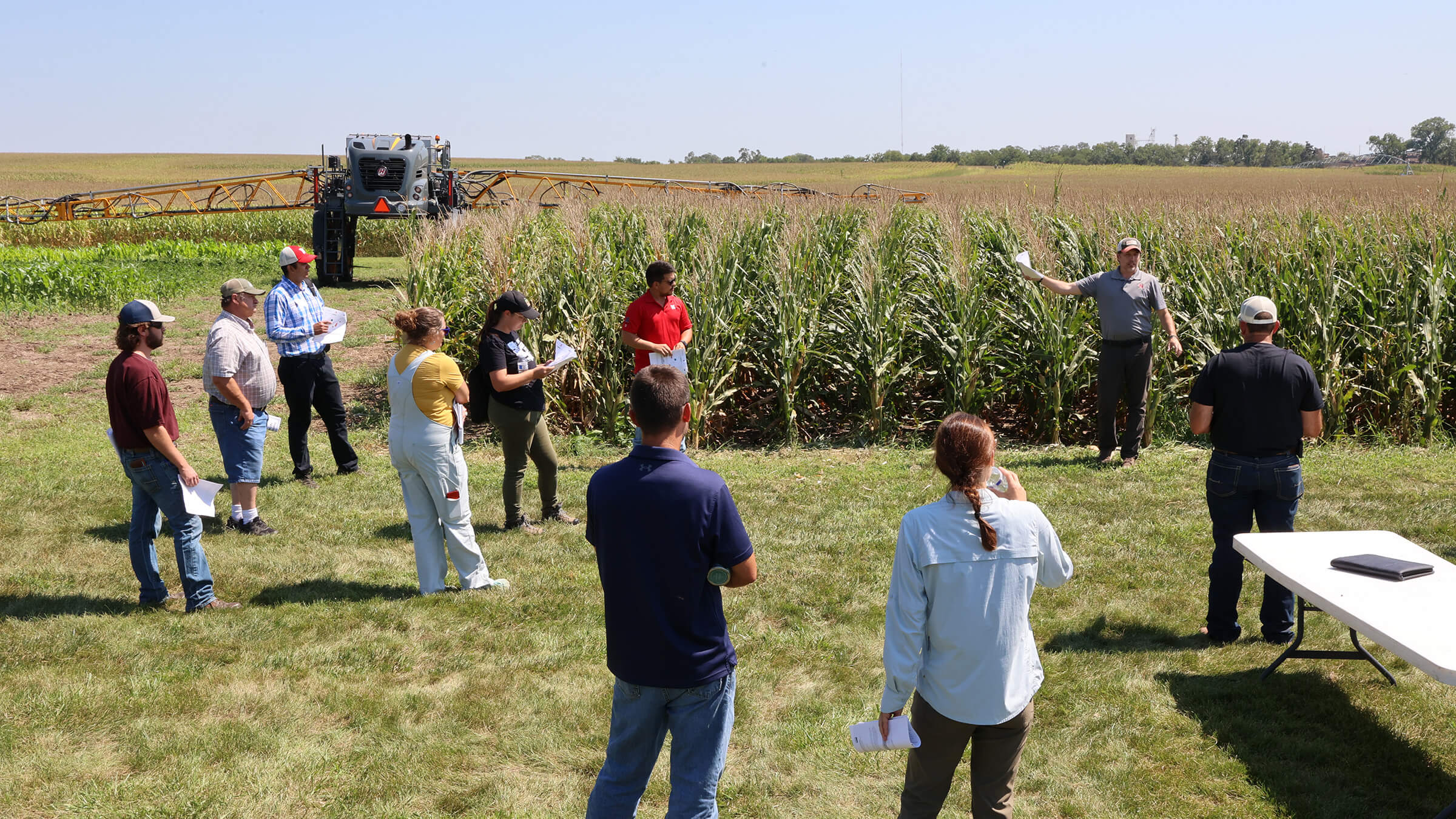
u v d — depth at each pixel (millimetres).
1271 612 4613
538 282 9281
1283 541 4141
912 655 2533
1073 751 3682
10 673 4180
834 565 5703
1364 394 8828
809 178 83250
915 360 9008
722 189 19734
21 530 6203
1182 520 6469
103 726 3766
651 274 7094
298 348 7188
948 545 2547
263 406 6355
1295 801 3348
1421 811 3291
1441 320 8812
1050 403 8750
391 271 23125
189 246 24734
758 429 9242
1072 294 7863
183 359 12297
